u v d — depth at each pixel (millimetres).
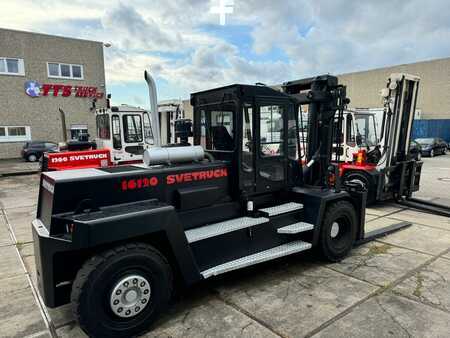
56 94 19422
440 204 6781
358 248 4664
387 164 6680
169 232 2824
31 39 18406
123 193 2928
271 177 3953
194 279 2996
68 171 3150
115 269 2539
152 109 3232
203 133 4102
